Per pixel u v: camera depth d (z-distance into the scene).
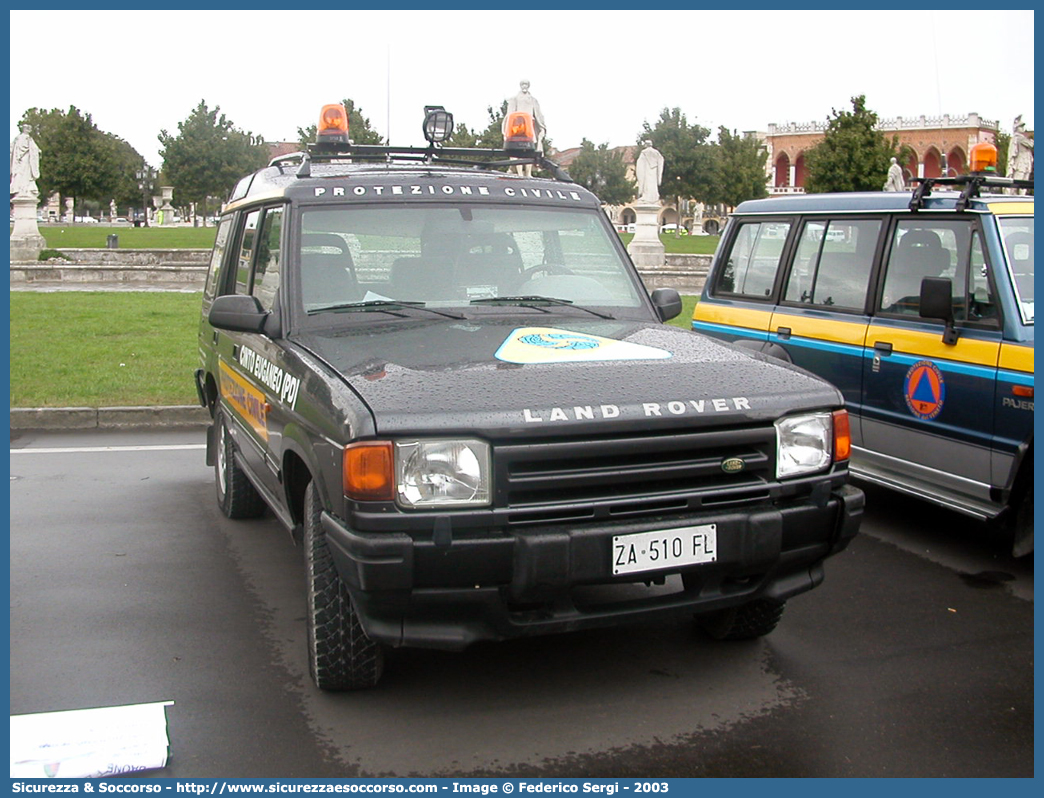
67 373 10.91
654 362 3.75
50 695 3.84
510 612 3.35
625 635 4.42
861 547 5.77
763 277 7.30
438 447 3.17
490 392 3.33
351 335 4.09
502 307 4.45
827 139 39.31
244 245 5.44
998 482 5.19
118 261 28.20
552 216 4.86
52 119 70.88
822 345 6.48
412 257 4.51
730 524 3.43
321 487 3.46
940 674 4.05
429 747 3.46
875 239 6.25
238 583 5.13
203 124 63.53
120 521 6.24
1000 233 5.35
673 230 70.25
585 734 3.55
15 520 6.24
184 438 8.79
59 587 5.05
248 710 3.73
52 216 85.06
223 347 5.84
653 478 3.36
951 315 5.41
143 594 4.96
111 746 3.36
